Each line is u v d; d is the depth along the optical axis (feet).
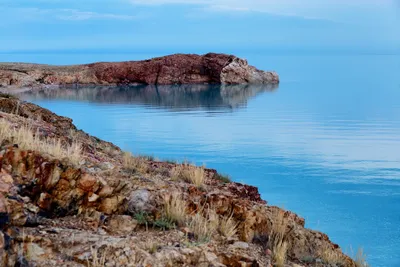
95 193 20.44
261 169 74.79
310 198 59.21
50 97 179.73
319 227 48.37
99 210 20.25
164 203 21.90
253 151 88.22
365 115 145.79
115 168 25.54
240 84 259.39
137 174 26.03
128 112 140.26
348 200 58.65
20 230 16.22
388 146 93.91
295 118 135.95
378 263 39.06
